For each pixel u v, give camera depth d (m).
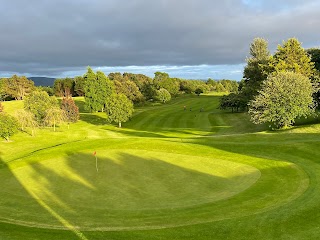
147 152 33.78
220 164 28.14
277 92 45.16
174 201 19.73
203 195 20.64
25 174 28.44
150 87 141.38
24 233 15.60
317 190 20.22
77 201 20.62
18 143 53.38
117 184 23.84
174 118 83.88
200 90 167.62
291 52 62.09
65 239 14.77
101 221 17.02
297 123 53.44
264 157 29.50
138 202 19.86
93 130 69.00
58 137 59.41
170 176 25.23
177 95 172.25
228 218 16.47
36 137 59.16
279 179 23.30
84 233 15.42
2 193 23.19
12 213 18.89
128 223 16.55
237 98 90.06
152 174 25.98
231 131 61.00
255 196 19.92
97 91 100.56
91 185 23.98
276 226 15.17
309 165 26.17
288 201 18.56
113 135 62.19
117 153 34.00
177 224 16.11
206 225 15.73
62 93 156.75
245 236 14.34
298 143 32.75
